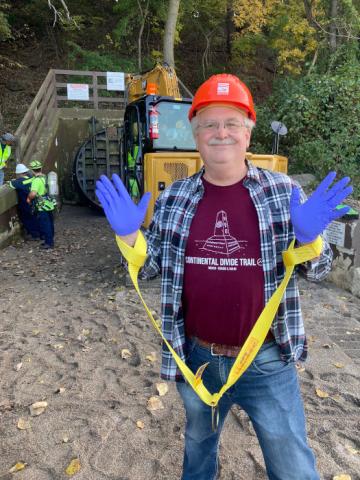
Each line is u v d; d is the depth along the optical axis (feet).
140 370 12.51
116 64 59.93
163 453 9.09
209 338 5.74
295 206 5.11
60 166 45.75
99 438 9.60
